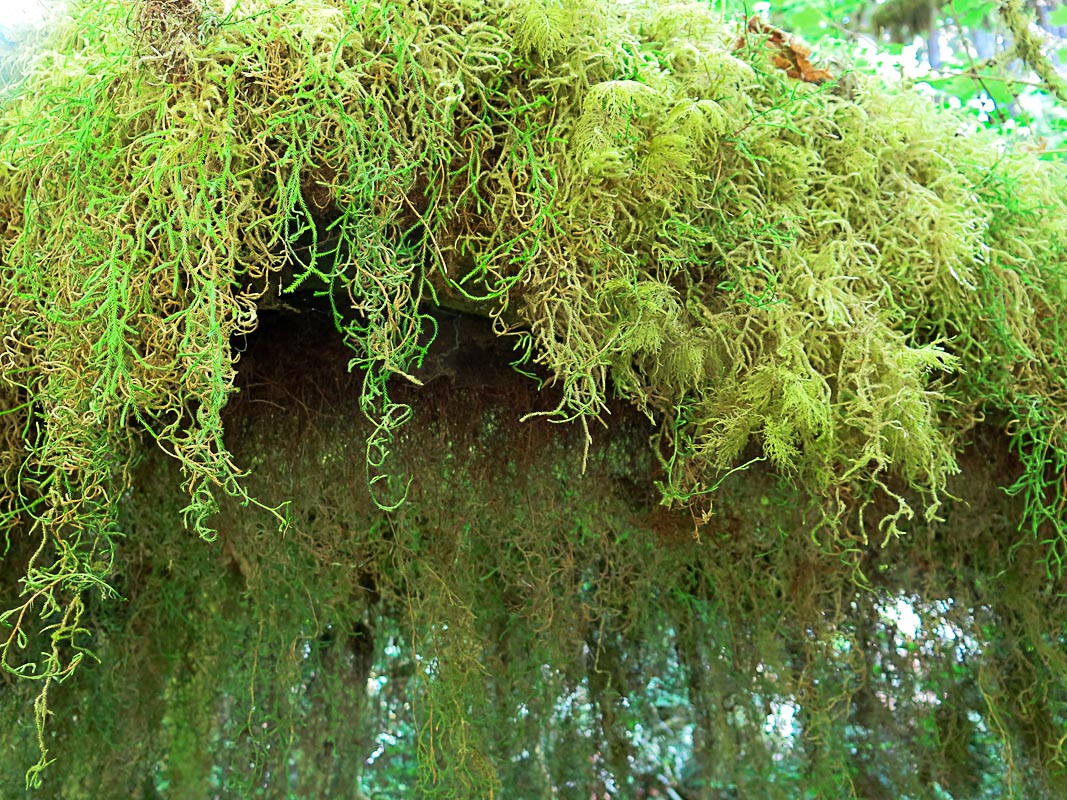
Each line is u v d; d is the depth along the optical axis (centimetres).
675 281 62
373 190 50
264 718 98
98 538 59
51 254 53
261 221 49
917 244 66
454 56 53
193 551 87
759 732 107
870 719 109
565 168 55
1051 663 92
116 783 96
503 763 104
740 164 62
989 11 108
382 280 51
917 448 61
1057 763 98
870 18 116
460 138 55
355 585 94
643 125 56
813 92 67
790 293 61
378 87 52
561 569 92
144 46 47
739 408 59
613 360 59
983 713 101
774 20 107
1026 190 74
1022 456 74
